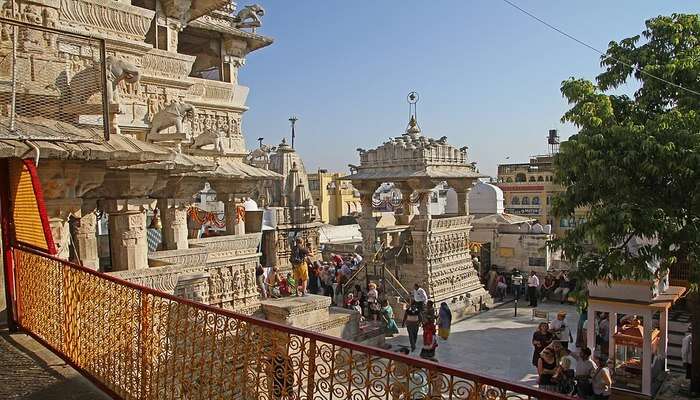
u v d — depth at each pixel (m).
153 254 10.24
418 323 15.78
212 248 13.32
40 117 6.87
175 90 11.63
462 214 22.67
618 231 9.62
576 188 10.77
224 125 16.05
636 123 11.00
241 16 17.69
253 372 4.10
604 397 9.88
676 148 9.53
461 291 21.25
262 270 18.30
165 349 4.75
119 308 5.29
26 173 6.13
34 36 7.56
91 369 5.70
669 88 10.94
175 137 9.66
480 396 2.91
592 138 10.28
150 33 13.11
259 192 29.17
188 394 4.50
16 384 5.61
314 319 13.17
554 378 10.20
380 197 62.12
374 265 20.70
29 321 6.95
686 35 11.20
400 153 20.78
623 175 9.94
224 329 4.32
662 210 9.39
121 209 8.73
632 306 11.38
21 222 6.80
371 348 3.38
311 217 29.80
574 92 11.24
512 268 25.97
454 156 21.84
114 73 7.68
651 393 11.16
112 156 6.25
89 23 8.74
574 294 10.98
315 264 22.89
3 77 6.82
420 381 3.23
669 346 13.98
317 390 3.70
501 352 15.62
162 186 9.25
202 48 17.41
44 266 6.40
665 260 9.92
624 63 11.56
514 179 44.88
